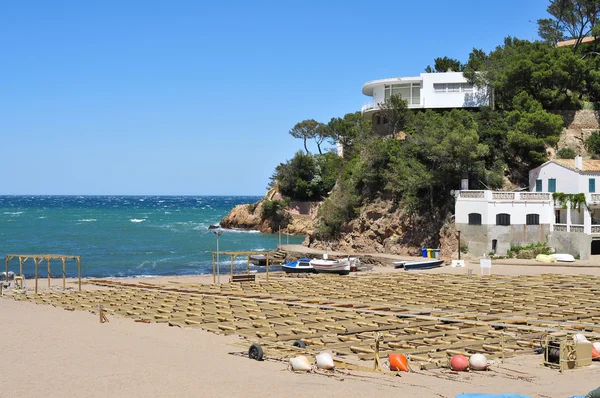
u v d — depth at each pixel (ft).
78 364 87.97
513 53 324.80
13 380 78.79
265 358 91.45
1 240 402.93
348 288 177.06
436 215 265.34
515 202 240.32
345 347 97.81
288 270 241.55
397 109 310.24
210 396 70.38
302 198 458.50
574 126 300.61
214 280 209.97
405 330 110.11
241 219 496.64
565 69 303.68
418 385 75.10
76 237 425.69
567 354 84.17
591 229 228.22
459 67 370.32
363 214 295.07
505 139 280.51
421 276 205.67
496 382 77.05
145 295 169.48
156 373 81.82
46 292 186.91
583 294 156.76
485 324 114.73
